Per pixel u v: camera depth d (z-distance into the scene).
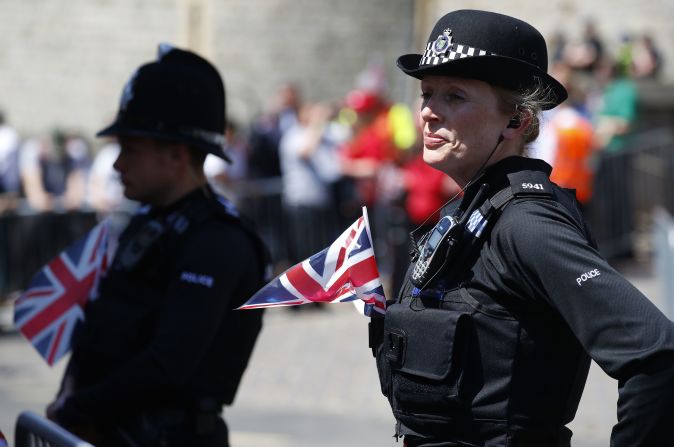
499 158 9.18
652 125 49.56
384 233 38.72
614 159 41.84
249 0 65.81
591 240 8.84
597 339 8.15
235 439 23.73
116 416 11.80
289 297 10.22
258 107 66.00
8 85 70.19
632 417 8.02
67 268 12.95
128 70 67.94
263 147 41.59
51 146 44.09
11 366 31.14
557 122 37.31
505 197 8.81
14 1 69.56
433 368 8.84
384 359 9.61
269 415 25.78
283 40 65.81
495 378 8.66
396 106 39.31
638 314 8.03
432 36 9.35
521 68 9.01
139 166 12.36
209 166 37.12
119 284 12.17
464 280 8.87
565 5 65.00
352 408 26.58
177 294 11.68
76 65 68.62
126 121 12.36
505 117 9.13
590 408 26.02
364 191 38.62
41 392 28.33
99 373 12.19
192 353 11.53
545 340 8.60
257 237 12.34
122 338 11.95
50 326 12.86
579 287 8.20
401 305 9.34
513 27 9.11
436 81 9.20
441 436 8.95
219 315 11.74
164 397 11.86
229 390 12.27
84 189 43.28
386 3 64.62
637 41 62.12
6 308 35.53
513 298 8.60
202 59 12.91
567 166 37.28
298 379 29.19
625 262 42.00
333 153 39.22
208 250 11.80
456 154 9.16
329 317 37.66
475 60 8.88
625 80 47.66
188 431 11.89
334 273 10.18
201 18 66.38
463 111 9.06
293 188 39.12
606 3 64.75
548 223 8.46
